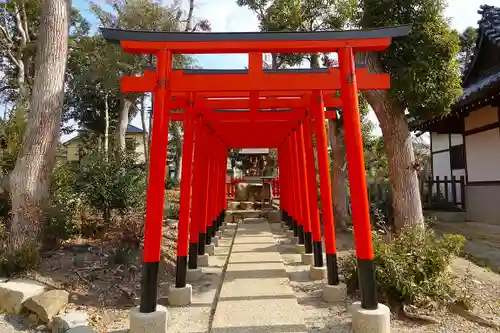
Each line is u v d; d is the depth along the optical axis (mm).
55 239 6180
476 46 10367
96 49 15164
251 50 4035
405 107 6727
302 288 5156
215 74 4617
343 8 9219
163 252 7051
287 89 4242
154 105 3945
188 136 5199
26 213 5598
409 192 6648
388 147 6852
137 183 8086
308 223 6750
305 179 6926
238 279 5484
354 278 4875
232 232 10820
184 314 4230
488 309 4102
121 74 14445
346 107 3848
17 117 7441
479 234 8078
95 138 19891
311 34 3951
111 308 4453
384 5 6223
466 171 10125
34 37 16156
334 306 4406
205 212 6961
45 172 5973
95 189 7422
